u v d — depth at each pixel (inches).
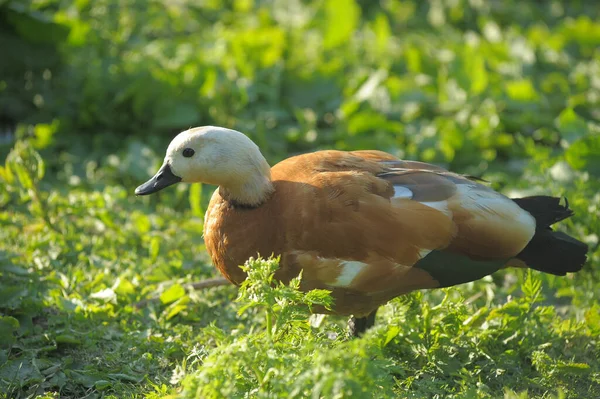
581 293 379.2
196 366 318.0
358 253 301.3
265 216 310.0
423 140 516.7
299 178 313.9
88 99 526.9
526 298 339.9
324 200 303.0
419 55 610.2
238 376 257.9
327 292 265.1
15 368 311.1
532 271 361.4
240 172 309.7
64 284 363.6
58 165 499.2
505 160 528.4
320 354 238.5
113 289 358.3
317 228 301.4
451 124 525.7
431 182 312.2
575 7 796.6
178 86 533.3
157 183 323.6
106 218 421.4
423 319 329.4
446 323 325.1
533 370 327.9
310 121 542.0
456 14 756.6
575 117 493.0
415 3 787.4
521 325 336.8
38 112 535.5
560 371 317.1
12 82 539.5
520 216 316.2
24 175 418.9
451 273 308.3
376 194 305.6
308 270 304.8
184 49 600.4
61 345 329.4
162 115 522.6
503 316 338.0
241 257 314.7
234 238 314.3
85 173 493.4
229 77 570.6
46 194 438.3
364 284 305.1
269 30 625.3
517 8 778.8
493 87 580.4
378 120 525.3
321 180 307.9
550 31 753.0
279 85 567.8
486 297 380.2
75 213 425.4
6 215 421.1
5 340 322.3
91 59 562.3
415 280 307.7
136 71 544.4
